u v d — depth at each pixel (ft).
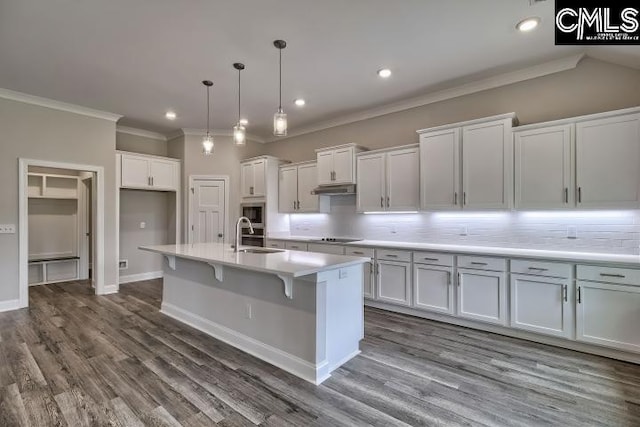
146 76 11.94
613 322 8.72
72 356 9.09
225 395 7.19
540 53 10.28
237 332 9.89
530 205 10.50
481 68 11.32
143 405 6.81
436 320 12.15
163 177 18.97
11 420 6.31
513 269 10.27
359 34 9.25
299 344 8.19
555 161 10.08
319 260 8.78
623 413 6.55
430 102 13.87
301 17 8.43
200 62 10.88
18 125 13.62
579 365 8.57
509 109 11.92
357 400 7.02
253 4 7.88
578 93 10.58
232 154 19.99
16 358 8.95
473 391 7.36
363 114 16.03
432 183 12.54
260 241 18.66
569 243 10.68
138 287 17.67
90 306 14.01
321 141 18.12
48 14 8.21
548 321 9.68
